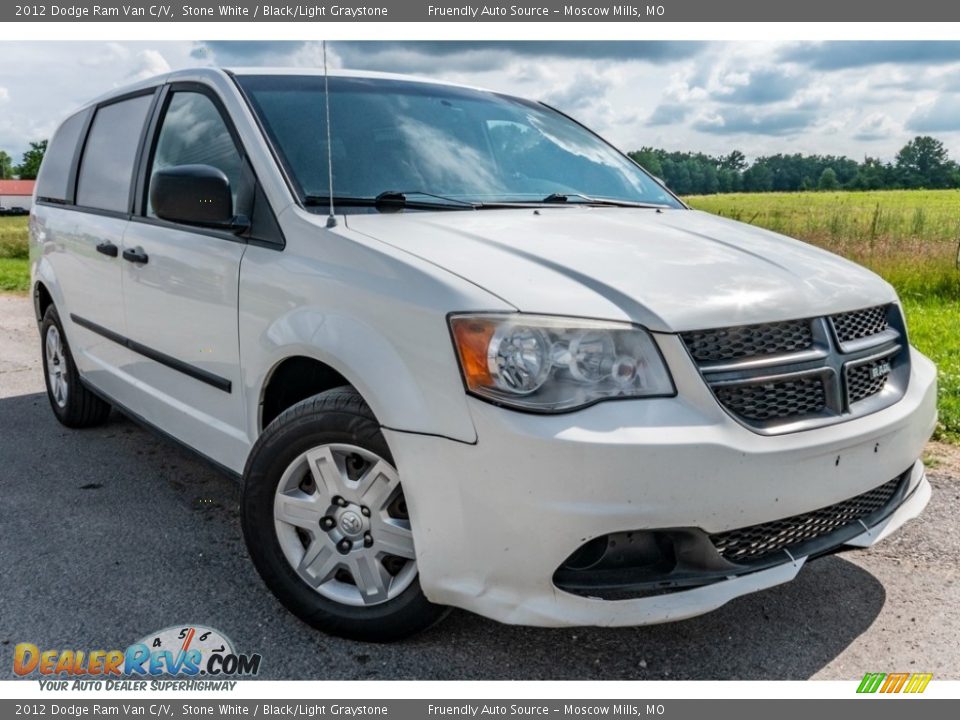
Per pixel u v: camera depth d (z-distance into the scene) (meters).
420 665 2.53
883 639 2.68
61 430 4.89
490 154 3.49
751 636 2.70
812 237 14.52
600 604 2.20
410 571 2.48
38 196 5.14
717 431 2.18
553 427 2.11
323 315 2.51
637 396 2.19
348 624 2.59
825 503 2.36
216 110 3.28
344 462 2.57
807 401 2.40
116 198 3.97
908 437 2.62
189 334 3.20
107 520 3.57
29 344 7.94
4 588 2.97
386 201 2.91
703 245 2.79
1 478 4.07
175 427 3.47
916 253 12.31
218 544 3.34
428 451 2.25
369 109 3.34
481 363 2.18
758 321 2.33
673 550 2.26
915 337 7.48
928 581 3.05
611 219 3.07
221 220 2.86
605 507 2.10
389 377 2.31
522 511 2.14
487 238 2.61
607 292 2.30
